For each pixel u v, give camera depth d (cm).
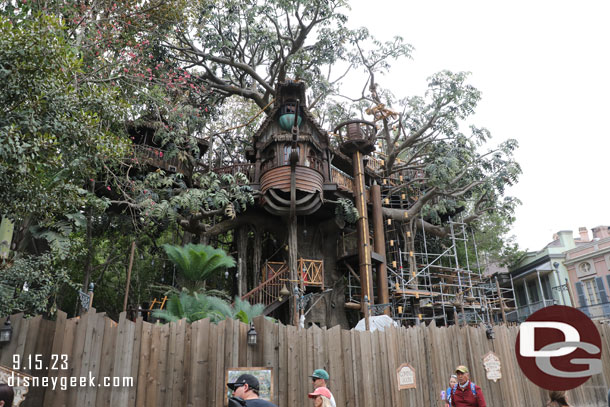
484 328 1112
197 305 1184
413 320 2291
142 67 1519
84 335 664
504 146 2459
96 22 1336
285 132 2030
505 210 2595
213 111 2430
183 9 1639
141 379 678
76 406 631
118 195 1847
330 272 2130
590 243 3039
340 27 2444
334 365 838
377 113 2520
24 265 1038
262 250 2300
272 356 777
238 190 1766
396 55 2491
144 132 1931
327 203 2045
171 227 2162
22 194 845
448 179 2298
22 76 773
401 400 900
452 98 2344
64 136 876
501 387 1067
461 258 3209
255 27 2406
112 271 2214
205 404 699
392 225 2534
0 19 759
